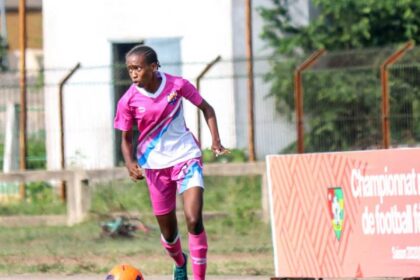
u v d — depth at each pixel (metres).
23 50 59.59
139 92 23.70
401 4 67.69
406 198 25.72
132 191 50.81
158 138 23.91
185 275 25.70
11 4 149.50
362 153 26.22
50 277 31.48
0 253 38.06
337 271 26.59
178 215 45.47
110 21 69.75
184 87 23.75
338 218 26.55
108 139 64.81
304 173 26.95
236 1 67.75
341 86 58.09
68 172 49.44
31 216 49.00
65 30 70.38
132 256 36.75
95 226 46.47
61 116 52.09
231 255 36.50
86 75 68.75
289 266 27.22
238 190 51.22
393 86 56.19
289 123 60.78
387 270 26.02
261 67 65.81
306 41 67.19
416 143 55.38
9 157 61.97
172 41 68.81
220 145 23.97
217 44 67.62
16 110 63.91
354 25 67.31
